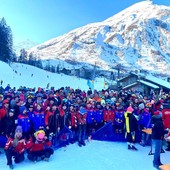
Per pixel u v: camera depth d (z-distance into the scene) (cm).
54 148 1370
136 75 5712
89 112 1586
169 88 4947
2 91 2438
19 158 1150
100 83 9038
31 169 1079
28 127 1297
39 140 1183
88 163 1166
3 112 1301
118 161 1207
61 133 1412
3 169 1077
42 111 1366
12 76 7238
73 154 1294
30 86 6650
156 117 1136
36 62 15225
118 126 1577
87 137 1577
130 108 1442
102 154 1303
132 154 1321
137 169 1115
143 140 1482
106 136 1562
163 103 1869
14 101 1441
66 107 1498
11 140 1127
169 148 1380
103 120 1611
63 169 1088
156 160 1130
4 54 10812
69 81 8850
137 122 1479
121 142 1550
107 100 2019
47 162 1171
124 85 5903
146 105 1714
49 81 8175
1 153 1265
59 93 2139
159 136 1121
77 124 1477
